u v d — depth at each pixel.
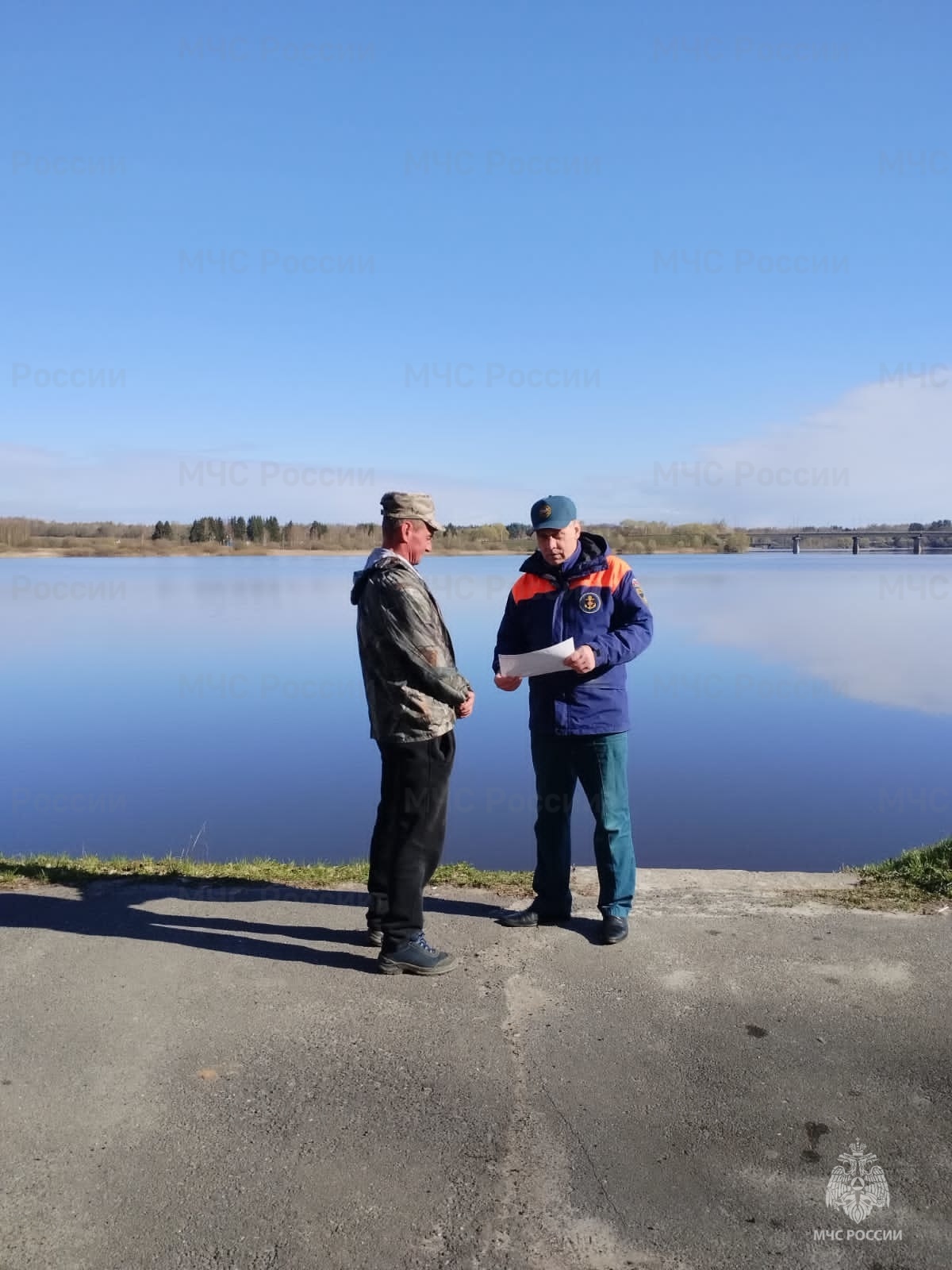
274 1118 2.88
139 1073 3.13
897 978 3.80
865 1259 2.32
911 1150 2.73
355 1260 2.32
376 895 4.14
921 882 4.91
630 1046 3.30
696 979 3.81
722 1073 3.13
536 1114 2.91
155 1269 2.29
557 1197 2.54
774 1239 2.39
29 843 8.30
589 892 4.94
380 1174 2.64
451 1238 2.40
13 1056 3.23
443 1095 3.01
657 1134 2.81
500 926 4.42
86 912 4.55
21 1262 2.30
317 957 4.05
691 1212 2.49
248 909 4.63
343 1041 3.34
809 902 4.67
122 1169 2.65
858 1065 3.17
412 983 3.79
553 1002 3.63
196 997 3.66
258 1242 2.38
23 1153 2.71
